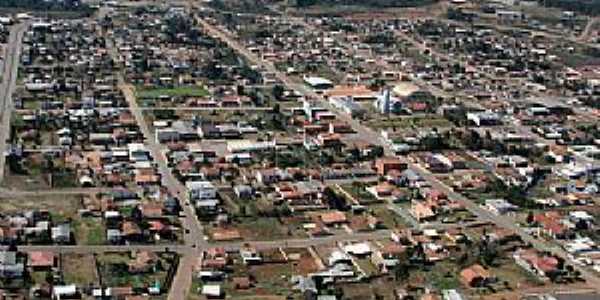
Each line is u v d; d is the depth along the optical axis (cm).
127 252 19050
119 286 17450
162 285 17538
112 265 18350
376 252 19512
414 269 18900
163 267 18375
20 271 17675
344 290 17775
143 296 17100
